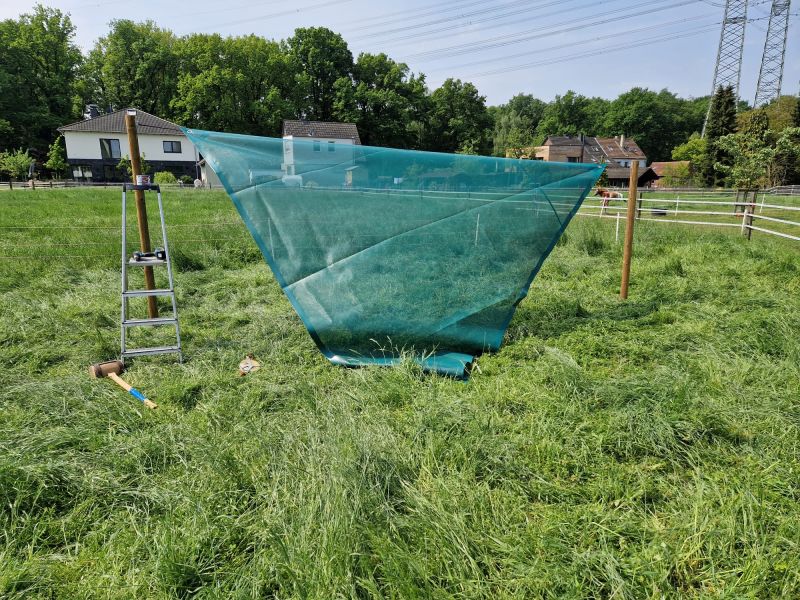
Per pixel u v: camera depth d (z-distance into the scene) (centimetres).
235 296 641
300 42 5838
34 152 4641
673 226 1247
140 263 428
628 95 7912
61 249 835
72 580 211
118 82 5253
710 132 3834
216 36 4869
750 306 563
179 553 214
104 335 489
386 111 5750
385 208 450
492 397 355
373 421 321
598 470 276
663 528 233
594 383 366
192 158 4312
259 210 436
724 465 281
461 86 6125
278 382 391
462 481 261
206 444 296
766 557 206
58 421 324
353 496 237
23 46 4731
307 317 445
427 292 459
